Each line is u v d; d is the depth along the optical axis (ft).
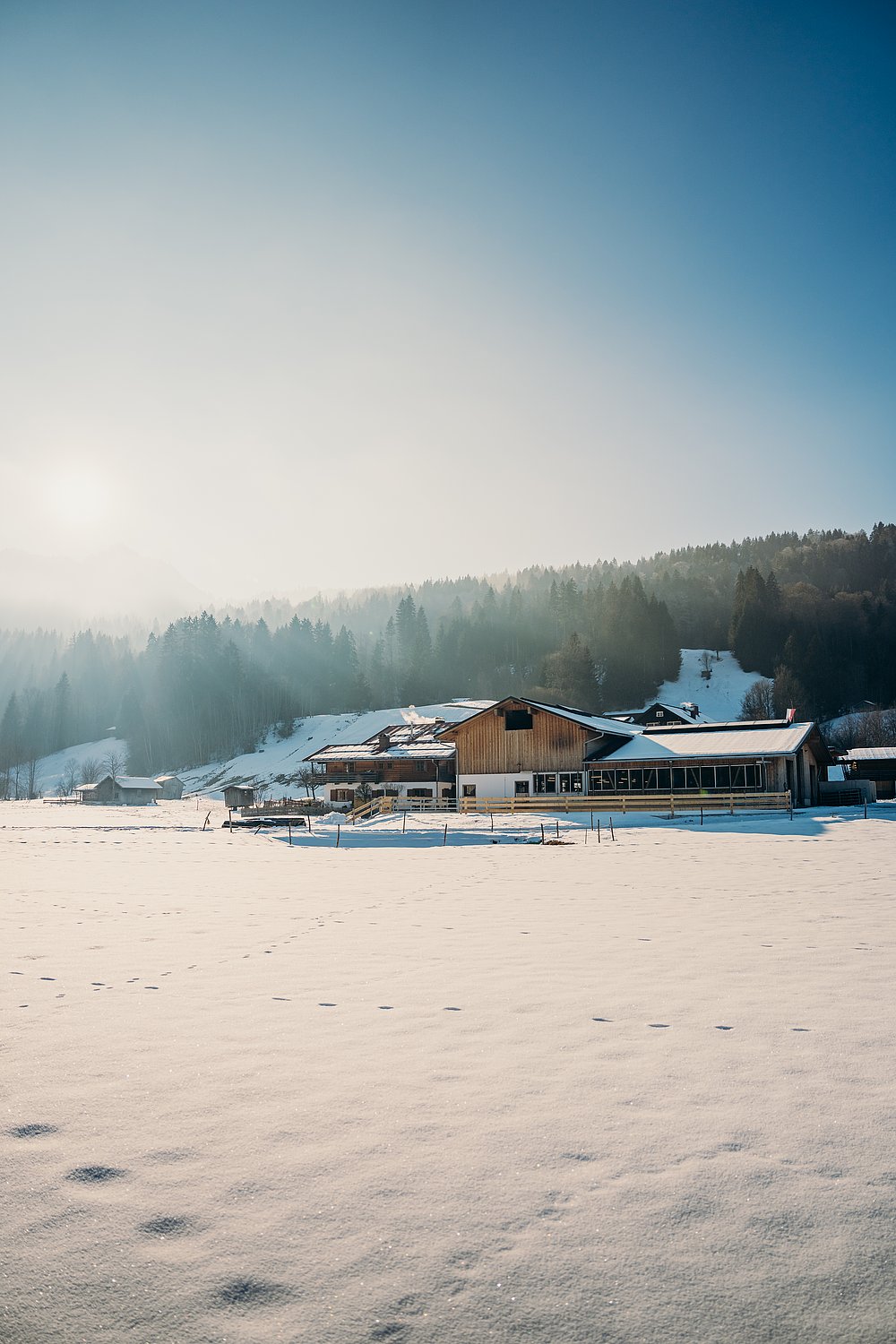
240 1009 22.07
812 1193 11.72
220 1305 9.50
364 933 34.94
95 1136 13.89
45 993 24.06
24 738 555.28
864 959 27.50
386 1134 13.82
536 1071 16.80
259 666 588.50
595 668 497.05
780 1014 20.79
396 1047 18.60
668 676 506.48
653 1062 17.25
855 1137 13.50
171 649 554.05
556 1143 13.37
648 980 24.77
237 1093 15.80
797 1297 9.55
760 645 506.07
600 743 190.80
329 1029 20.11
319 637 651.25
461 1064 17.33
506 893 50.01
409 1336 8.96
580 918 38.29
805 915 38.17
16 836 125.18
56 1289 9.82
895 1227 10.87
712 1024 19.98
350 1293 9.73
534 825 128.98
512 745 186.39
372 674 568.82
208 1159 13.01
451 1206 11.49
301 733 460.14
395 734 236.63
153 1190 12.06
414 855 86.33
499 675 570.46
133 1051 18.47
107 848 99.60
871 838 93.20
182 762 467.11
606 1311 9.35
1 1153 13.29
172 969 27.32
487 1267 10.16
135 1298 9.66
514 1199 11.66
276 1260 10.36
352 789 206.28
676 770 168.35
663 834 107.55
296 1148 13.35
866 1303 9.45
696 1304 9.46
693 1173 12.34
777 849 81.35
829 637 475.72
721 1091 15.53
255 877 62.75
